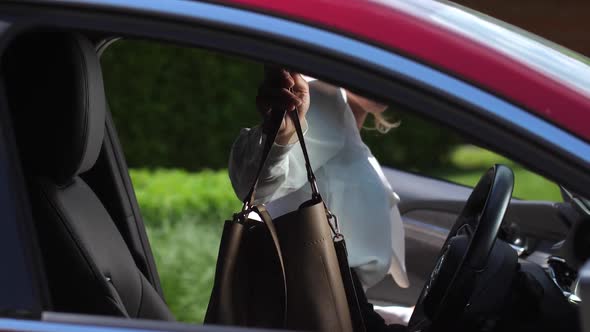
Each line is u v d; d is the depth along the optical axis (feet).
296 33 6.65
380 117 13.17
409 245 13.97
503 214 8.68
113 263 9.95
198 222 27.32
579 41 47.65
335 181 11.47
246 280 9.09
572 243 10.06
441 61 6.61
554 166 6.45
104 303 9.07
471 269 8.47
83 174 11.58
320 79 6.61
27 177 9.07
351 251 11.70
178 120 36.91
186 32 6.72
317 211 9.11
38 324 6.83
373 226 11.68
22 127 8.89
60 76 8.75
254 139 10.12
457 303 8.45
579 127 6.49
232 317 9.04
